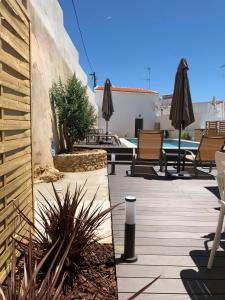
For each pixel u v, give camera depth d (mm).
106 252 3141
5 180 2494
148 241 3363
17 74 2842
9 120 2576
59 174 7730
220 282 2574
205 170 8414
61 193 5652
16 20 2768
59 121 9719
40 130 7891
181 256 3021
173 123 7434
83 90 9977
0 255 2377
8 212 2545
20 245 2596
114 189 5910
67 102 9680
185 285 2525
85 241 2754
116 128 29609
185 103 7160
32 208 3441
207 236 3520
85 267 2795
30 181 3391
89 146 11961
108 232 3771
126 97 29734
